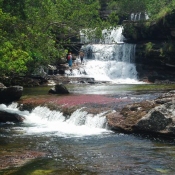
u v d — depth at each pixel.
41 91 30.33
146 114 16.48
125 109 18.14
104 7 63.84
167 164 11.82
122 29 47.19
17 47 25.48
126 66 42.78
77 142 15.19
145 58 41.50
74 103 22.08
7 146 14.68
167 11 39.44
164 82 39.06
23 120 21.14
